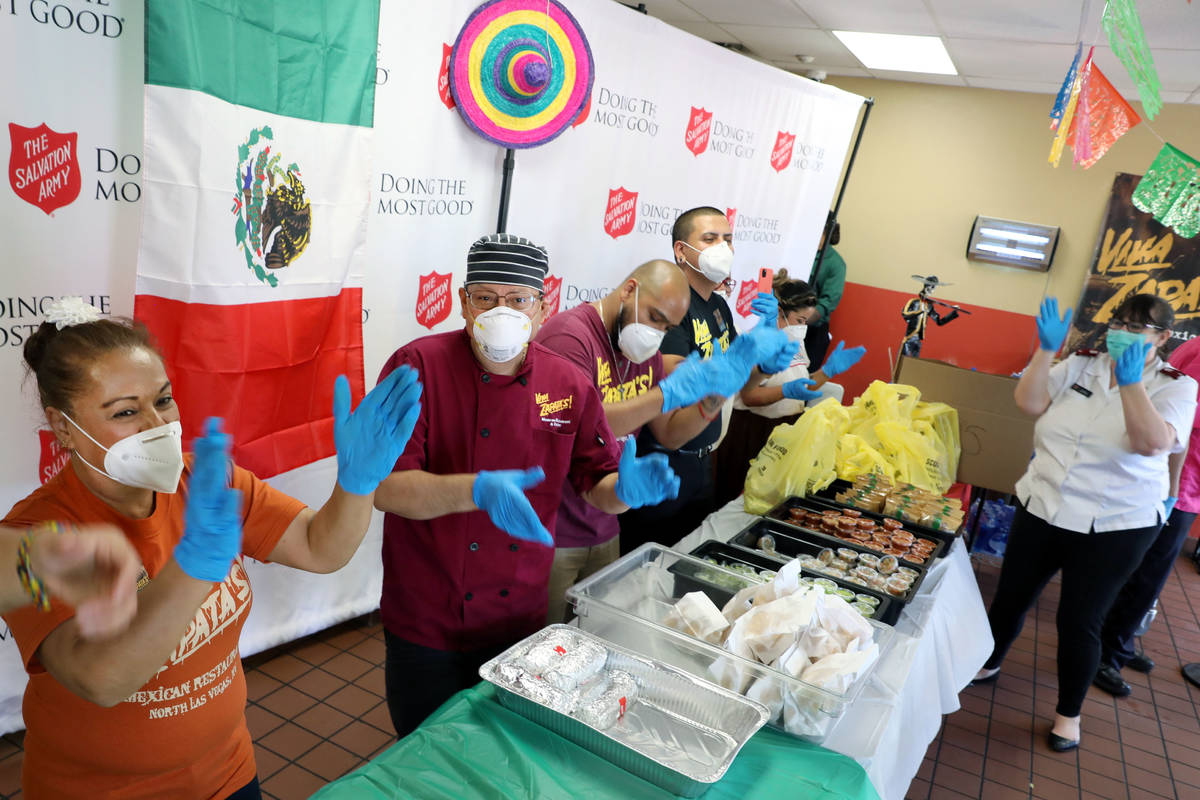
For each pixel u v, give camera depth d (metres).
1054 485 2.59
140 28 1.73
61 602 0.93
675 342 2.40
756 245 4.02
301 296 2.06
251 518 1.18
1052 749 2.74
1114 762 2.72
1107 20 1.99
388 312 2.49
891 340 6.19
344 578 2.73
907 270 6.08
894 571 2.11
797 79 3.80
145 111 1.65
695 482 2.63
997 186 5.71
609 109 2.94
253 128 1.83
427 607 1.52
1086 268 5.55
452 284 2.66
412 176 2.41
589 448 1.62
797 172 4.09
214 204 1.79
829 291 5.57
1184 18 3.33
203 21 1.68
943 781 2.53
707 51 3.25
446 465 1.48
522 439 1.49
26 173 1.64
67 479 1.04
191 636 1.09
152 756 1.09
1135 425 2.31
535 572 1.58
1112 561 2.53
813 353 5.03
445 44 2.37
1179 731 2.96
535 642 1.42
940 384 3.22
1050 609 3.86
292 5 1.85
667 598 1.78
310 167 2.00
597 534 2.06
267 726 2.28
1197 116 5.08
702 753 1.27
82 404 0.96
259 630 2.51
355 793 1.12
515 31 2.44
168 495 1.10
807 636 1.50
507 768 1.20
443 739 1.24
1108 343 2.44
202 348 1.85
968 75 5.22
